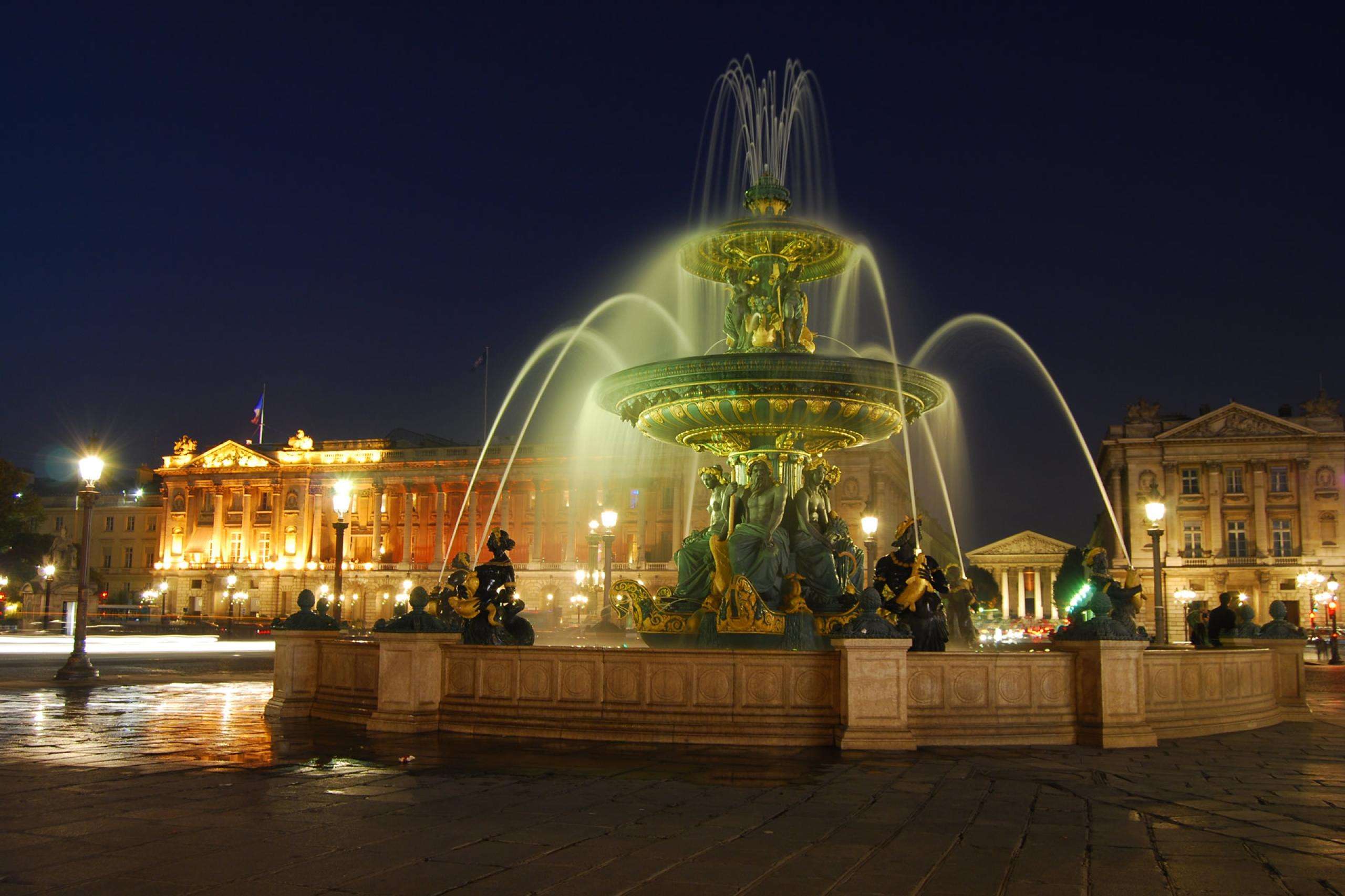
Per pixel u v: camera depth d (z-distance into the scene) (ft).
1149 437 319.88
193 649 161.07
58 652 137.49
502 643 49.57
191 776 33.32
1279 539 310.04
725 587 52.65
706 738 40.09
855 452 312.09
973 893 20.77
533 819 27.02
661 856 23.41
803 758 37.35
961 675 41.14
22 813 27.48
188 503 415.23
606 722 41.39
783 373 50.98
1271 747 41.55
